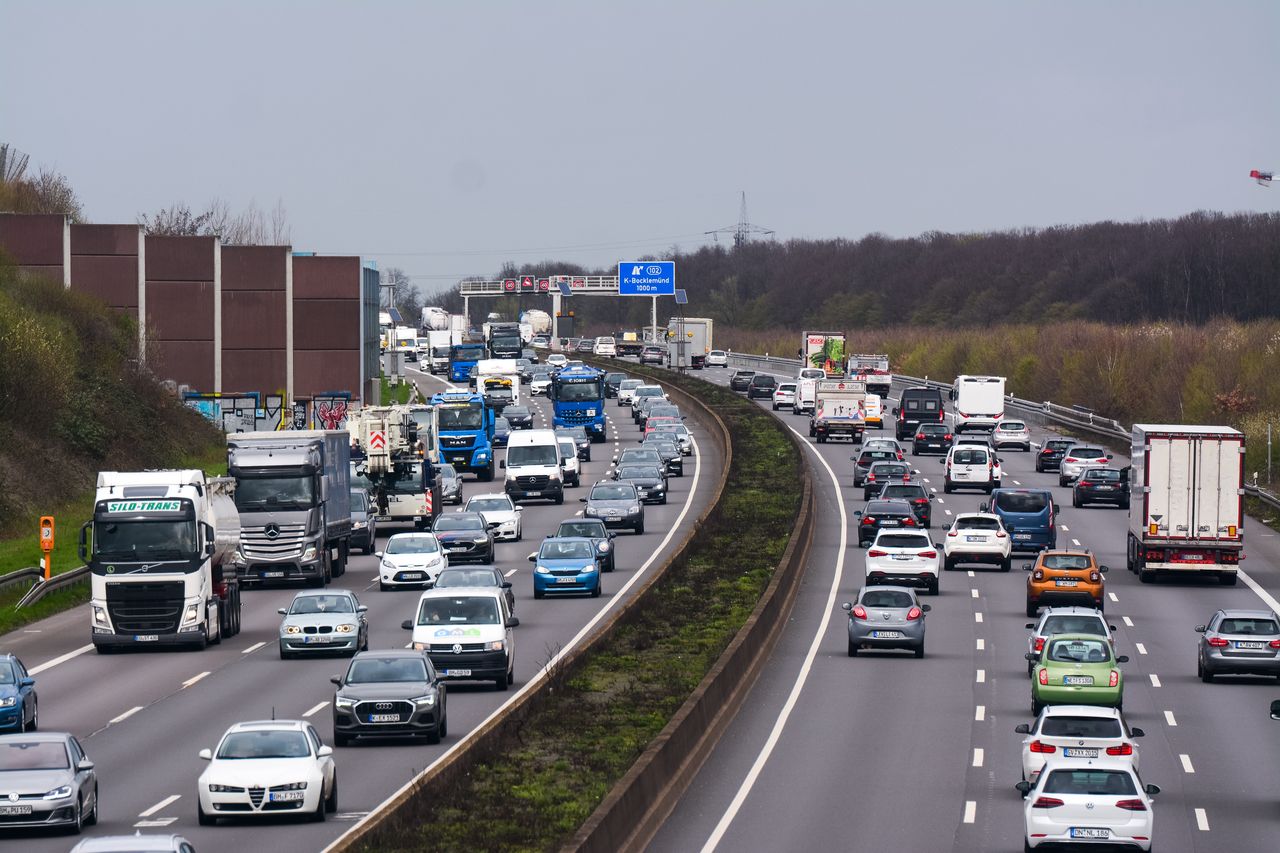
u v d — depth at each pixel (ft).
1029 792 276.82
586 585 620.08
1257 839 294.46
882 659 509.35
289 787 290.56
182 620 517.96
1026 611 596.29
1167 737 395.14
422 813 282.36
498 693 442.91
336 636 495.82
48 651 529.04
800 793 334.24
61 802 280.92
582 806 294.05
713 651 469.16
